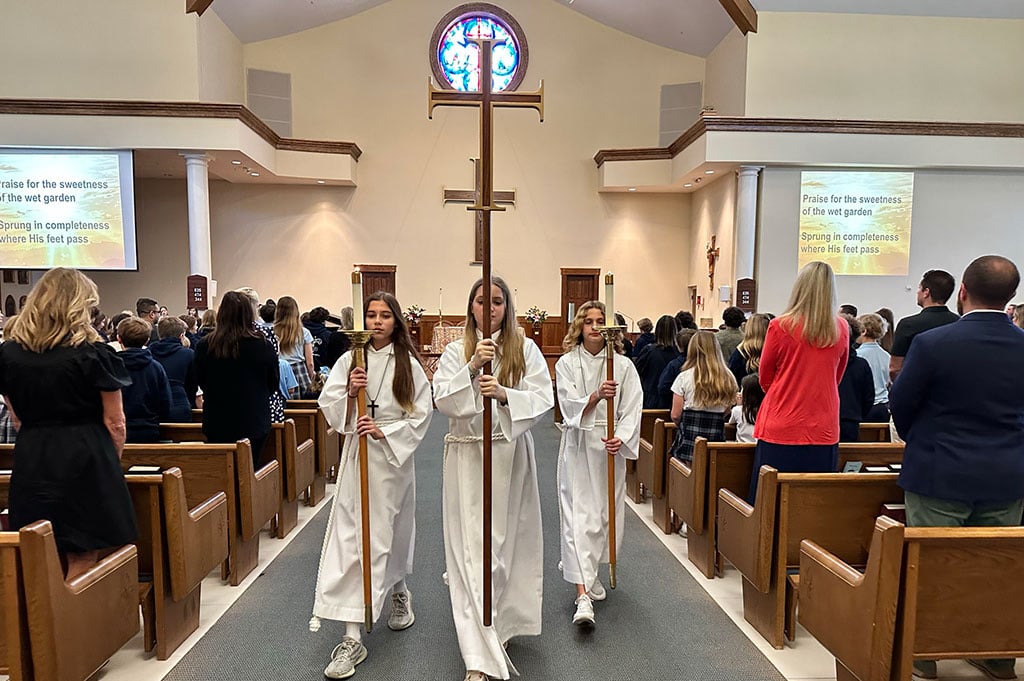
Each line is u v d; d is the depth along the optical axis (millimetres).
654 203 12617
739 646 2725
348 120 12172
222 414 3447
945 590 1964
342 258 12227
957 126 9297
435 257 12445
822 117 9672
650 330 6848
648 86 12438
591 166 12547
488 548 2322
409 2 12227
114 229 9094
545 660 2607
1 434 3832
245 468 3264
